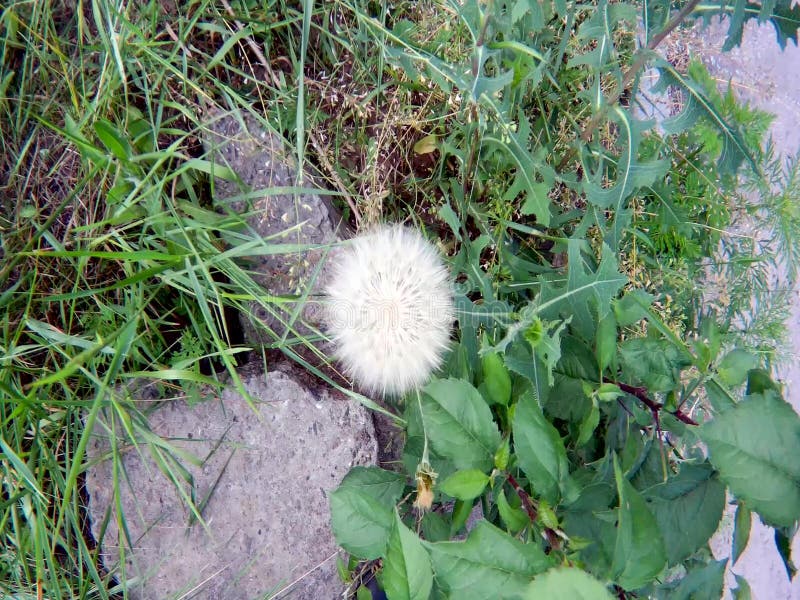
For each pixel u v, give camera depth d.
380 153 0.32
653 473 0.22
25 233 0.28
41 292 0.28
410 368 0.24
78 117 0.28
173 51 0.28
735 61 0.45
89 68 0.29
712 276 0.39
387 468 0.30
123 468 0.27
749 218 0.41
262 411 0.29
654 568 0.15
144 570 0.28
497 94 0.31
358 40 0.32
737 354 0.19
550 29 0.32
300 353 0.30
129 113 0.28
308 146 0.31
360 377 0.27
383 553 0.19
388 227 0.31
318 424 0.29
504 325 0.24
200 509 0.28
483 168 0.32
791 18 0.23
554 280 0.30
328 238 0.30
